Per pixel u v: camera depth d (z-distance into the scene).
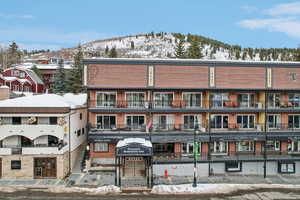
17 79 71.00
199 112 34.03
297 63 34.44
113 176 30.41
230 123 34.62
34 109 29.50
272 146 35.12
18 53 120.06
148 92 33.72
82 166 32.66
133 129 32.81
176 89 33.00
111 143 32.88
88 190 25.86
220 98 34.81
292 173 32.94
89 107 32.59
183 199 23.98
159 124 33.59
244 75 33.62
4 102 30.61
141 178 29.97
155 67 32.56
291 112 34.69
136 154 27.25
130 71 32.34
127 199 23.75
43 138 30.98
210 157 31.73
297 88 34.41
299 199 24.20
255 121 35.28
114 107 32.69
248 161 32.09
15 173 29.12
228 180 29.89
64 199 23.47
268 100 35.16
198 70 33.03
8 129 29.55
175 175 31.27
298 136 33.53
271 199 24.20
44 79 90.06
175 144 33.53
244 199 24.17
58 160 29.28
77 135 35.22
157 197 24.39
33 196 24.11
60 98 33.53
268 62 34.03
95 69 31.97
